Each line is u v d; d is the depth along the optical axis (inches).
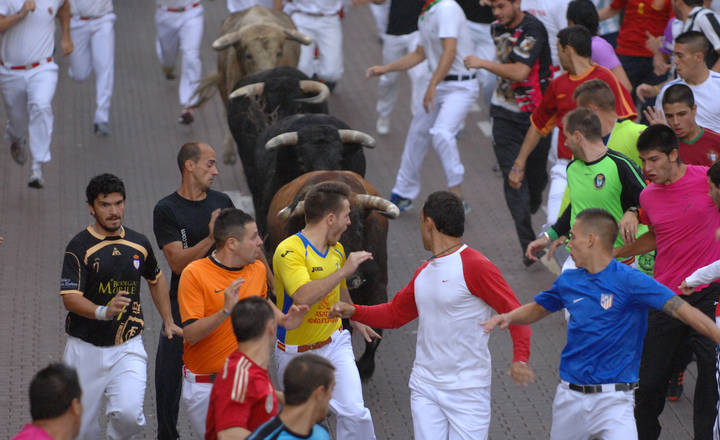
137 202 1520.7
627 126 995.3
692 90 1072.8
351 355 821.9
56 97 1953.7
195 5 1797.5
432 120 1451.8
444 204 725.9
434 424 751.1
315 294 753.6
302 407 568.7
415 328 1183.6
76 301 779.4
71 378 566.3
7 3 1435.8
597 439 764.6
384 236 977.5
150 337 1137.4
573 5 1264.8
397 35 1713.8
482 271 721.0
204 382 765.9
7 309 1195.9
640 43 1616.6
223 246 753.6
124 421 802.2
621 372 725.9
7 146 1734.7
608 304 717.3
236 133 1357.0
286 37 1565.0
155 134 1803.6
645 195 866.8
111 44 1742.1
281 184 1101.1
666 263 861.2
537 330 1171.9
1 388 1015.0
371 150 1749.5
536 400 1015.0
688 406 987.9
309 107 1342.3
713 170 807.1
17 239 1389.0
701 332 695.1
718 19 1354.6
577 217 725.3
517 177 1205.1
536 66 1290.6
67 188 1569.9
